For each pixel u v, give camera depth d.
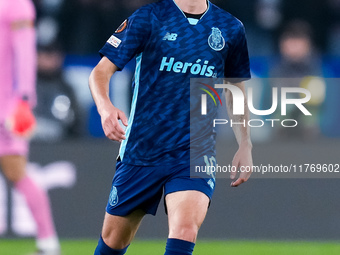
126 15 34.97
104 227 15.73
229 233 29.00
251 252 26.23
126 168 15.08
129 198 15.08
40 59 29.38
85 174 28.58
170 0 15.11
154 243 27.95
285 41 32.12
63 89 29.67
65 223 28.52
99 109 13.76
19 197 28.27
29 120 24.02
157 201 15.15
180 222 13.76
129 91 30.61
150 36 14.70
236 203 28.97
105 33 34.69
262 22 35.94
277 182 29.08
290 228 29.02
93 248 26.59
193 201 14.02
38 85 29.38
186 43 14.73
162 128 14.75
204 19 15.00
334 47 36.09
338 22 36.34
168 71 14.69
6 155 24.19
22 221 28.31
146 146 14.85
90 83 14.38
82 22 34.50
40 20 34.12
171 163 14.70
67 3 34.44
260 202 29.03
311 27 36.22
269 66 31.27
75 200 28.55
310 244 28.27
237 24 15.22
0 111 24.14
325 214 29.11
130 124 15.07
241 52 15.48
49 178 28.47
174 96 14.71
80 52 34.38
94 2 34.72
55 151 28.52
